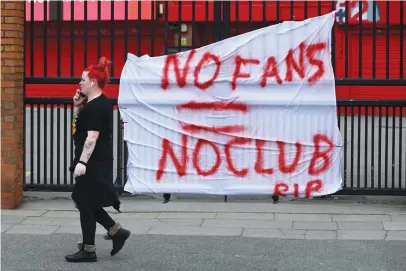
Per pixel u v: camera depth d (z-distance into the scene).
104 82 5.62
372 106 7.71
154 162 7.77
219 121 7.62
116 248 5.74
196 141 7.68
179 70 7.63
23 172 8.06
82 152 5.48
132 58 7.71
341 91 13.49
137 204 7.85
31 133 8.17
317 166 7.63
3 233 6.60
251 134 7.61
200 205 7.84
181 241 6.33
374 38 7.67
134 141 7.79
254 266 5.54
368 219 7.13
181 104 7.65
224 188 7.69
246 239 6.39
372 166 7.80
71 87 12.48
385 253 5.89
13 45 7.54
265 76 7.55
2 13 7.52
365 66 15.98
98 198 5.55
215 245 6.19
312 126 7.59
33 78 7.90
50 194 8.42
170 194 7.94
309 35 7.50
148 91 7.70
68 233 6.61
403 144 12.50
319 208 7.65
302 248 6.07
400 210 7.53
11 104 7.54
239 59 7.56
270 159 7.64
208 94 7.61
